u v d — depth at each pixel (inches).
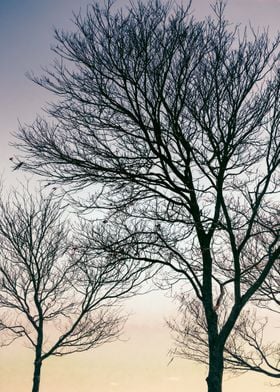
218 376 417.4
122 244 454.9
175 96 424.2
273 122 427.2
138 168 449.1
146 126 432.5
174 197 455.5
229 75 413.4
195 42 419.2
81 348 680.4
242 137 425.4
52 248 682.8
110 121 446.0
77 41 436.5
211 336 431.2
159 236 443.2
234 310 427.2
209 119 413.4
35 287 669.3
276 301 640.4
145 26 422.6
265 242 580.4
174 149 443.5
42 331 670.5
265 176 433.4
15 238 673.6
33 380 652.1
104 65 432.1
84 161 445.7
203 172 426.0
